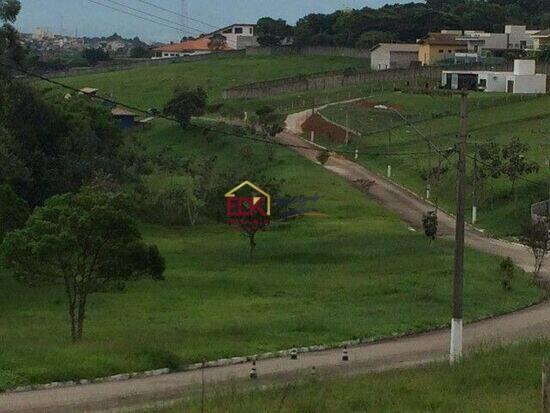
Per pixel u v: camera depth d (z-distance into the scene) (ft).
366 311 110.42
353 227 184.03
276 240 172.96
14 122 204.23
